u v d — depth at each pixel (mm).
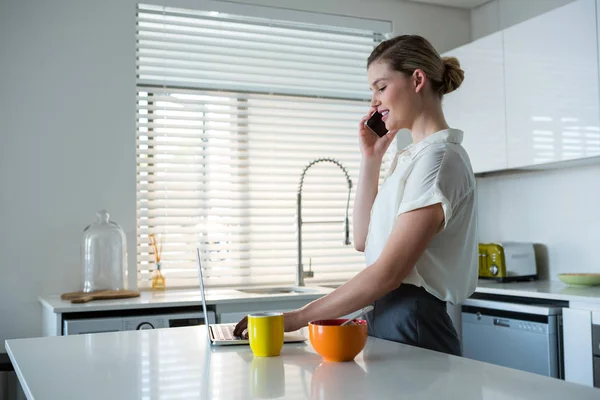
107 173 3295
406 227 1410
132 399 951
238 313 2832
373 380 1050
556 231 3561
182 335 1589
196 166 3633
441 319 1523
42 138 3186
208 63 3697
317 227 3910
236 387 1020
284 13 3762
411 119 1627
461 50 3742
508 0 3945
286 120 3910
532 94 3227
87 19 3307
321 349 1231
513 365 2988
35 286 3127
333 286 3574
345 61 3988
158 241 3514
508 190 3900
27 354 1337
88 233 3119
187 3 3545
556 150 3084
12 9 3162
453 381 1033
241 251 3738
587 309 2693
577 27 2967
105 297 2801
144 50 3543
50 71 3219
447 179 1435
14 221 3113
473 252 1578
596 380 2619
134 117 3371
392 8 4047
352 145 4047
